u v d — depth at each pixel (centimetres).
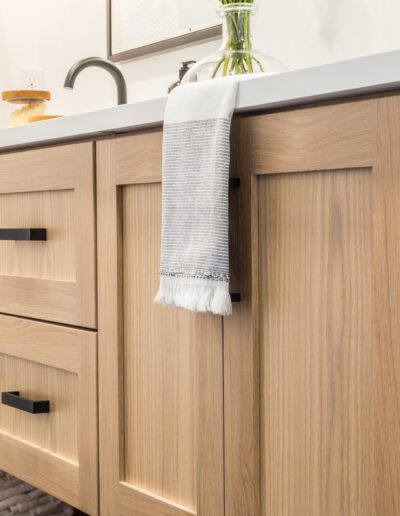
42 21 231
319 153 86
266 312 94
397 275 78
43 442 138
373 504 82
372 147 80
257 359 95
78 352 126
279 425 93
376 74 78
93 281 122
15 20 244
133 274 115
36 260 138
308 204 88
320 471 88
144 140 110
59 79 225
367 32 129
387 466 80
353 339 84
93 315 122
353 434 84
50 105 230
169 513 109
